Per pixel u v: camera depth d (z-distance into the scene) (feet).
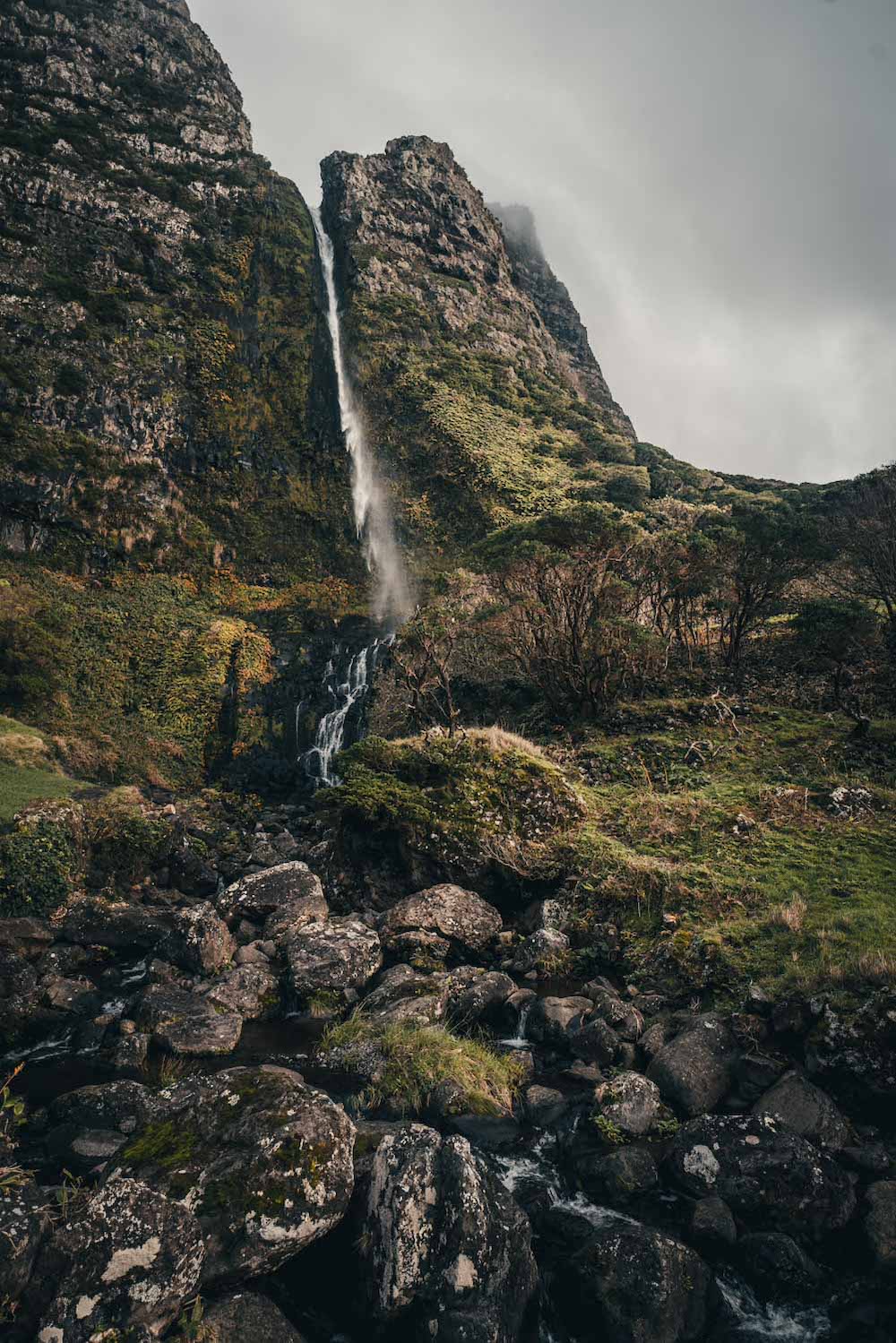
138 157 212.23
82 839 60.29
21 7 222.07
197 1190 20.51
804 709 75.15
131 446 159.33
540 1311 21.47
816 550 84.28
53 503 139.33
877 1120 29.14
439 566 166.71
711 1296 22.08
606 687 83.30
